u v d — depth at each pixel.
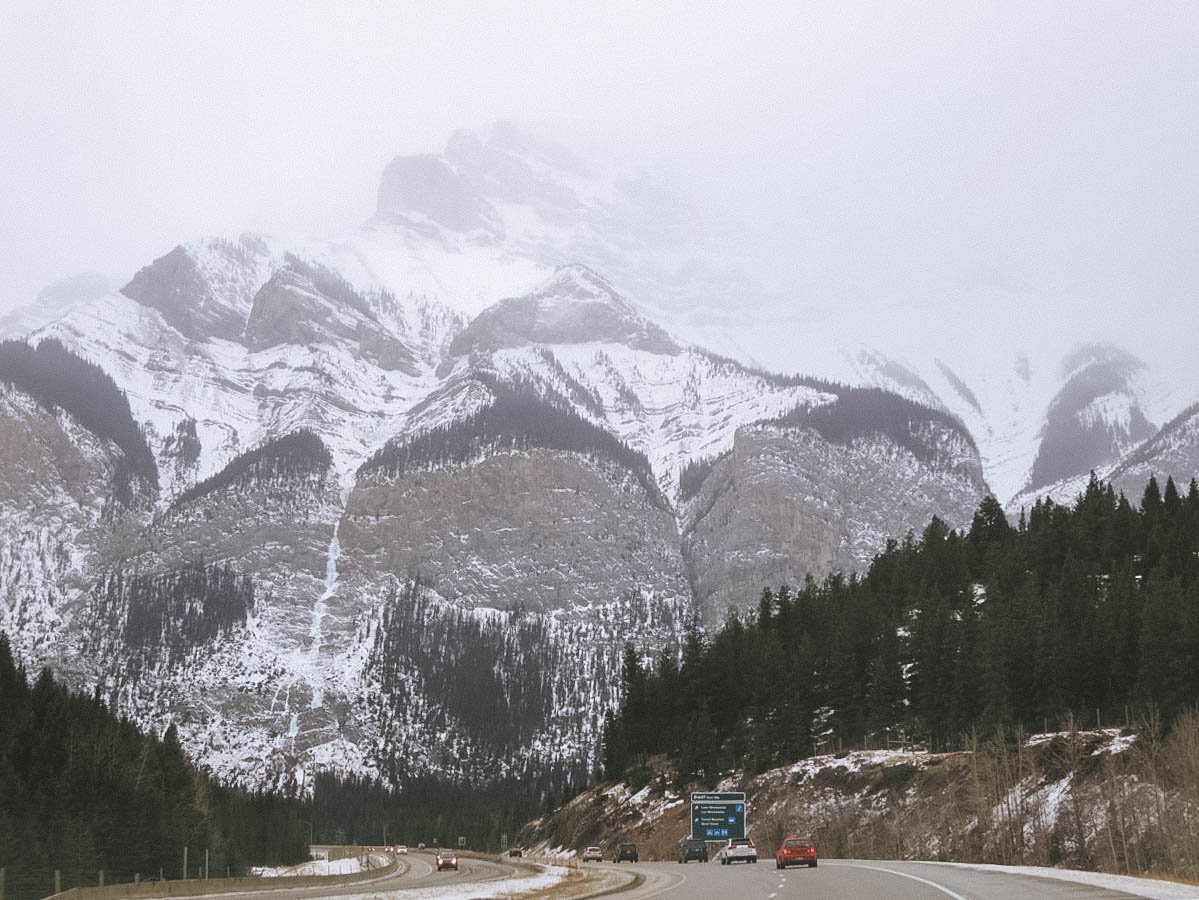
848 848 120.19
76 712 144.12
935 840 114.44
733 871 77.25
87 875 102.75
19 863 95.62
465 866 158.50
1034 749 121.50
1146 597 150.62
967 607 163.50
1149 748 108.44
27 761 118.19
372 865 164.50
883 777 135.75
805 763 153.88
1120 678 142.75
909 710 166.25
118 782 125.81
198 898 69.00
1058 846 100.81
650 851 160.25
